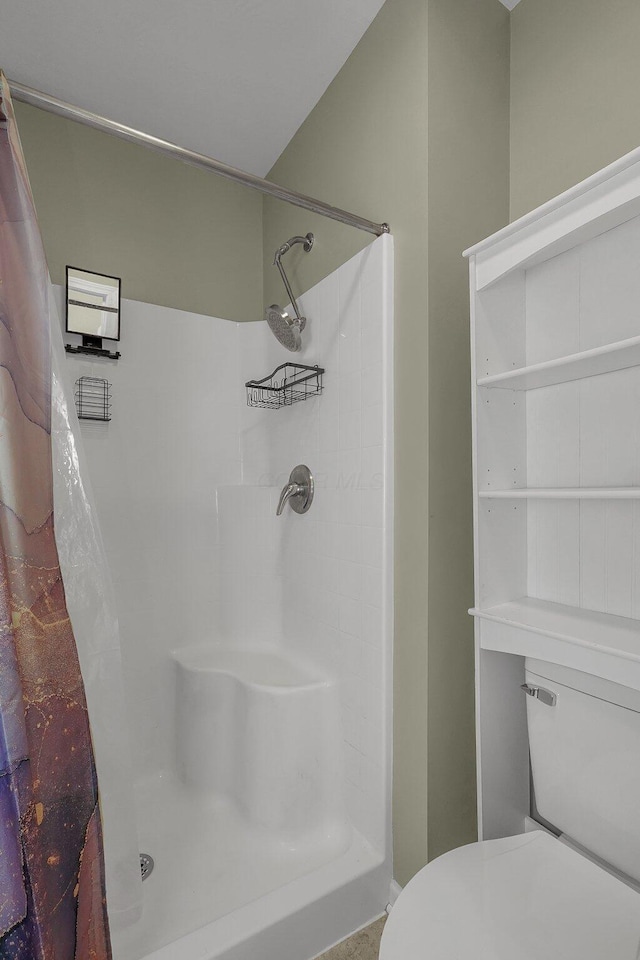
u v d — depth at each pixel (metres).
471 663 1.41
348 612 1.61
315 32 1.60
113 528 1.92
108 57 1.68
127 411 1.96
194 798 1.82
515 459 1.32
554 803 1.16
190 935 1.17
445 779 1.35
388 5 1.50
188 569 2.06
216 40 1.63
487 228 1.47
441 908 0.93
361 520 1.55
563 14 1.38
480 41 1.47
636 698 1.00
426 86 1.35
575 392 1.24
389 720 1.44
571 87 1.36
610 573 1.18
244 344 2.23
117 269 2.01
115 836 1.11
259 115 1.95
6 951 0.76
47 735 0.86
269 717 1.64
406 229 1.41
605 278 1.16
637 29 1.20
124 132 1.08
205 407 2.14
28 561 0.88
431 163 1.35
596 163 1.29
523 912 0.92
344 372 1.64
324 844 1.59
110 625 1.08
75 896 0.87
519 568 1.33
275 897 1.28
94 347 1.86
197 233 2.20
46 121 1.88
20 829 0.79
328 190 1.80
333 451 1.70
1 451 0.86
